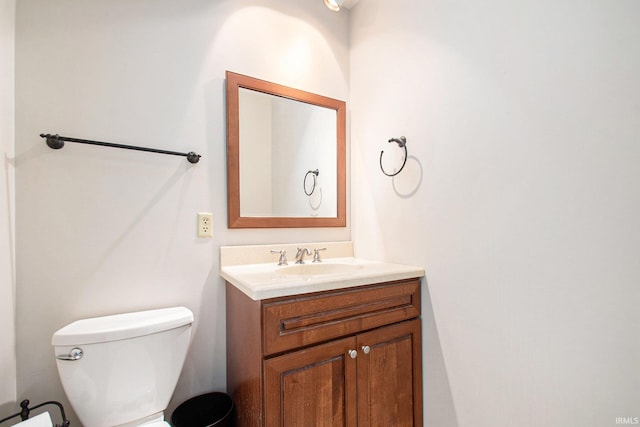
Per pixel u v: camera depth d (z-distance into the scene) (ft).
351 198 6.10
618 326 2.66
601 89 2.75
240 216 4.81
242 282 3.53
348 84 6.14
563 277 3.01
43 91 3.56
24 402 3.11
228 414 3.84
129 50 4.05
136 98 4.09
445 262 4.19
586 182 2.85
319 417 3.46
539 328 3.19
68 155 3.67
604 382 2.74
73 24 3.74
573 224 2.94
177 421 3.95
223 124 4.73
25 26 3.49
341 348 3.65
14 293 3.36
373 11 5.56
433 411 4.27
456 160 4.06
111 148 3.92
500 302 3.54
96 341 3.07
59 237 3.61
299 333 3.38
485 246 3.70
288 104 5.40
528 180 3.28
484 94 3.71
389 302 4.11
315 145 5.68
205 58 4.60
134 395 3.26
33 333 3.46
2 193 3.20
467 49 3.92
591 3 2.81
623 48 2.62
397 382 4.14
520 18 3.35
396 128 5.05
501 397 3.51
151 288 4.12
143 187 4.10
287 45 5.39
